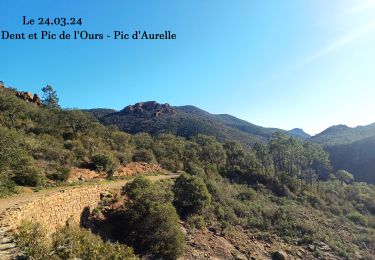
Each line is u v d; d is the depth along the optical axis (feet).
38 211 49.21
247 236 101.65
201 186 102.17
